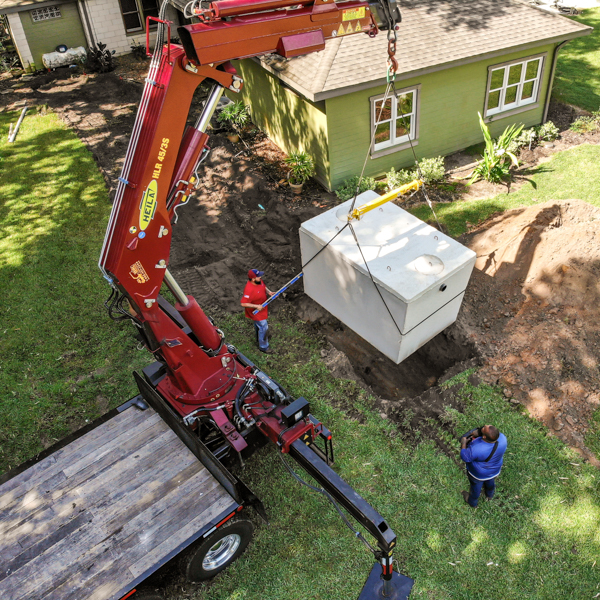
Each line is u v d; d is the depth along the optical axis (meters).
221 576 5.84
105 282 10.04
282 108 12.95
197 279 10.17
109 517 5.45
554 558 5.84
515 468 6.70
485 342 8.38
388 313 7.70
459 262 7.68
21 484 5.81
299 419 5.82
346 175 12.30
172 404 6.41
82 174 13.52
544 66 13.48
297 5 5.07
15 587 4.94
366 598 5.54
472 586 5.65
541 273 8.97
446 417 7.30
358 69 11.03
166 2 4.58
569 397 7.42
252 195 12.35
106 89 18.28
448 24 12.55
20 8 18.31
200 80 4.99
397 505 6.37
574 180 12.13
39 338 8.95
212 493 5.63
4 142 15.28
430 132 12.93
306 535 6.14
